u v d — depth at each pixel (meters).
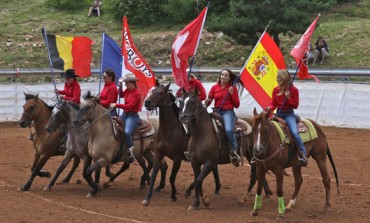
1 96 31.55
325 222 13.20
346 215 13.90
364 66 36.38
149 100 14.39
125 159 16.02
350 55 37.81
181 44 16.08
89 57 18.98
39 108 16.39
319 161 14.45
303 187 17.19
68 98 16.30
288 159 13.58
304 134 13.98
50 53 18.66
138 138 16.11
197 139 14.16
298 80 32.34
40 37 44.19
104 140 15.33
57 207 14.20
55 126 15.80
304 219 13.45
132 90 15.73
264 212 14.15
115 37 43.19
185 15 44.94
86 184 17.47
